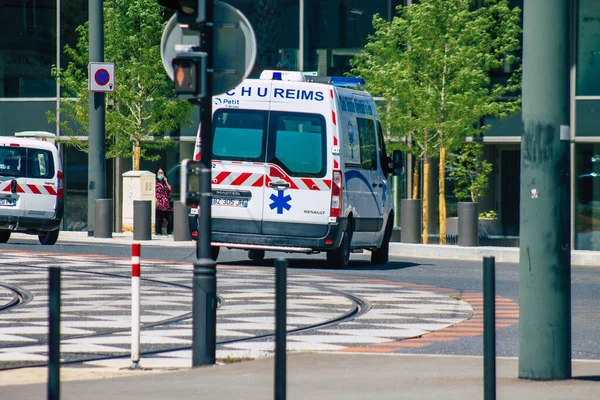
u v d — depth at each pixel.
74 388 24.77
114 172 95.00
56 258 60.38
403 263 64.69
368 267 60.69
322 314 39.62
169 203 88.81
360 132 59.84
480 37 82.44
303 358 29.58
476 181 83.38
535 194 25.48
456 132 81.12
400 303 43.41
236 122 56.31
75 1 94.50
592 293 49.34
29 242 76.19
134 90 89.00
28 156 70.69
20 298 43.06
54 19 94.75
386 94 81.88
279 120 56.12
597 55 83.75
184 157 92.69
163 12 91.62
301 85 56.19
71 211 94.50
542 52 25.25
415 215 75.69
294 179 55.91
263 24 89.19
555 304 25.80
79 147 92.56
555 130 25.33
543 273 25.70
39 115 94.88
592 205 83.75
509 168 87.62
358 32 88.12
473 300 44.88
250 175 56.00
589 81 83.94
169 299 43.19
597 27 83.81
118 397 23.69
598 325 38.69
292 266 59.41
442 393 24.34
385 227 63.75
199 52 26.81
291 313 39.78
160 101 89.31
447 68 82.06
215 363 28.06
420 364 28.59
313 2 88.62
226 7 27.30
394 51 84.19
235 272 54.38
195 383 25.47
